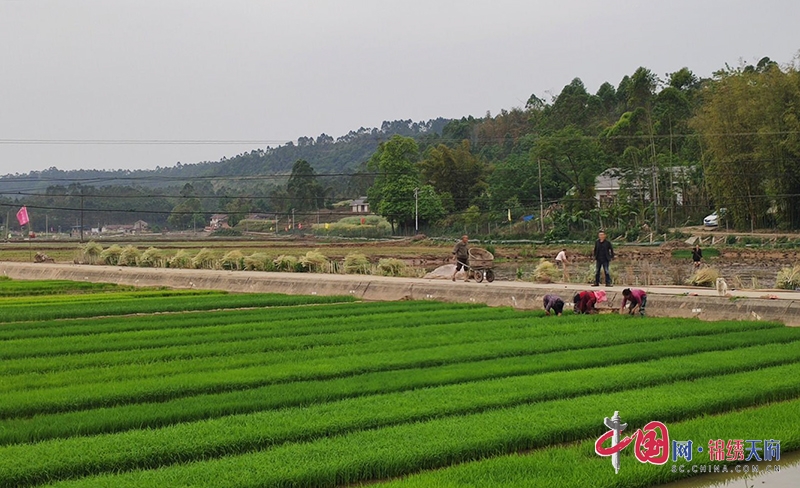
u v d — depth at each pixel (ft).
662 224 409.08
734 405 69.97
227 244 430.20
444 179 522.88
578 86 616.80
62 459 54.65
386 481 53.21
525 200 479.41
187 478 51.03
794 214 339.77
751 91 335.26
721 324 115.44
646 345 97.71
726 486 54.60
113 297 177.27
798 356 89.30
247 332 114.93
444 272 204.54
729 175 339.98
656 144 453.17
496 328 115.24
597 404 68.39
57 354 99.76
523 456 56.75
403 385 76.59
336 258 302.66
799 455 60.03
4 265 282.36
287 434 60.18
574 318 125.59
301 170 629.10
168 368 87.35
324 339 106.73
